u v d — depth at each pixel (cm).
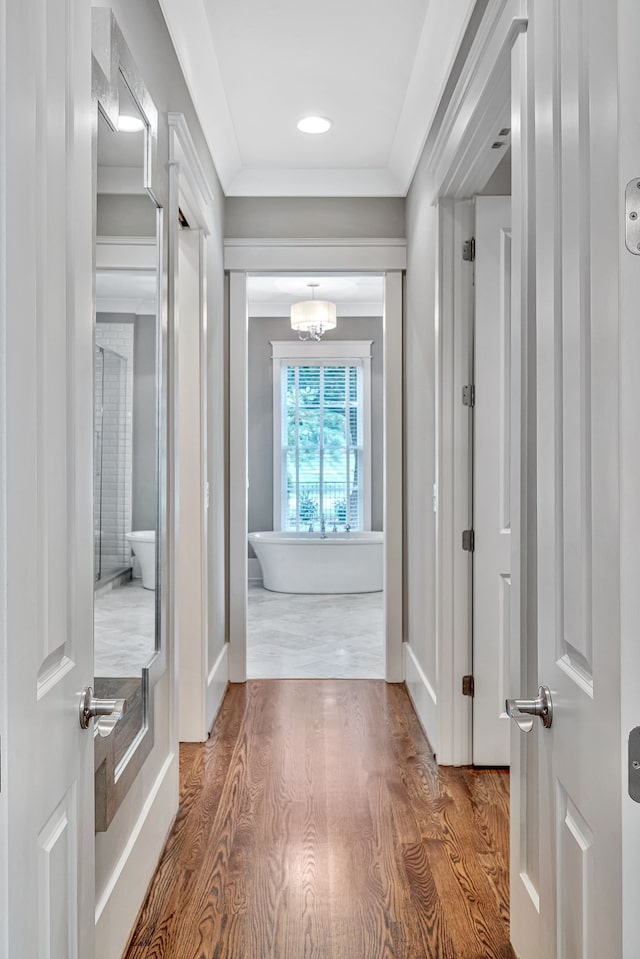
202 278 326
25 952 85
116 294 175
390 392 423
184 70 278
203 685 328
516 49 176
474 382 295
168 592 246
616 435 81
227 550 424
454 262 297
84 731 112
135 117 196
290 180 416
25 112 83
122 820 186
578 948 100
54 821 99
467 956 181
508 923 195
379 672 445
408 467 410
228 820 253
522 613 175
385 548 426
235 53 298
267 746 323
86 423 114
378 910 201
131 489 192
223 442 410
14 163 79
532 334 170
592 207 89
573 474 102
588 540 97
